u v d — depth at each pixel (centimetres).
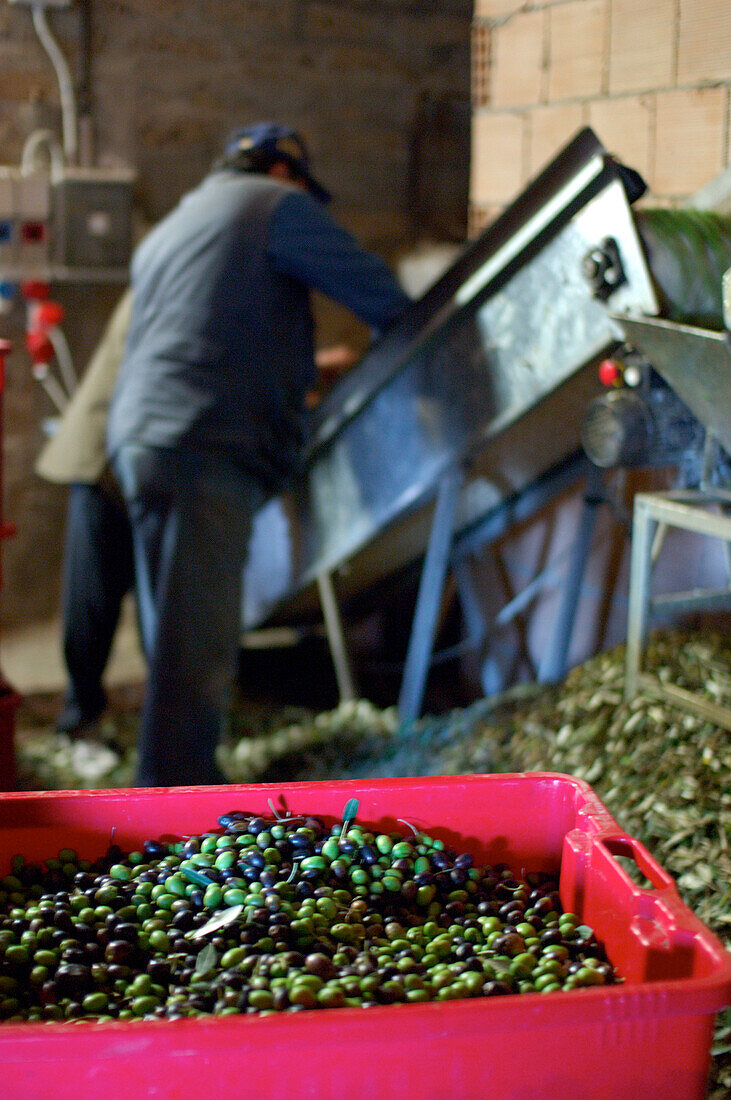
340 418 310
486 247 252
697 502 230
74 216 383
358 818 141
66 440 332
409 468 296
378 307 283
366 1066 96
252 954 113
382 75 432
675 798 208
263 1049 92
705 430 227
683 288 218
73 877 135
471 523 334
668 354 200
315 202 283
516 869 143
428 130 441
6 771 271
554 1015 96
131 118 402
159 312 280
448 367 276
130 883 129
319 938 117
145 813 139
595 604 308
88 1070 92
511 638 341
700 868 191
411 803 141
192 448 267
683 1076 101
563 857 132
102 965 114
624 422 219
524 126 331
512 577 340
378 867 131
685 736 223
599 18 302
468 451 277
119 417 277
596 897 125
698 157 279
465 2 436
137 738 352
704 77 275
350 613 382
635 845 127
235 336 274
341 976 109
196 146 412
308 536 344
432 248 398
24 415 403
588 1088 100
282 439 286
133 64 399
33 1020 106
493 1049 97
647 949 110
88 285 404
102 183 384
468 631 376
